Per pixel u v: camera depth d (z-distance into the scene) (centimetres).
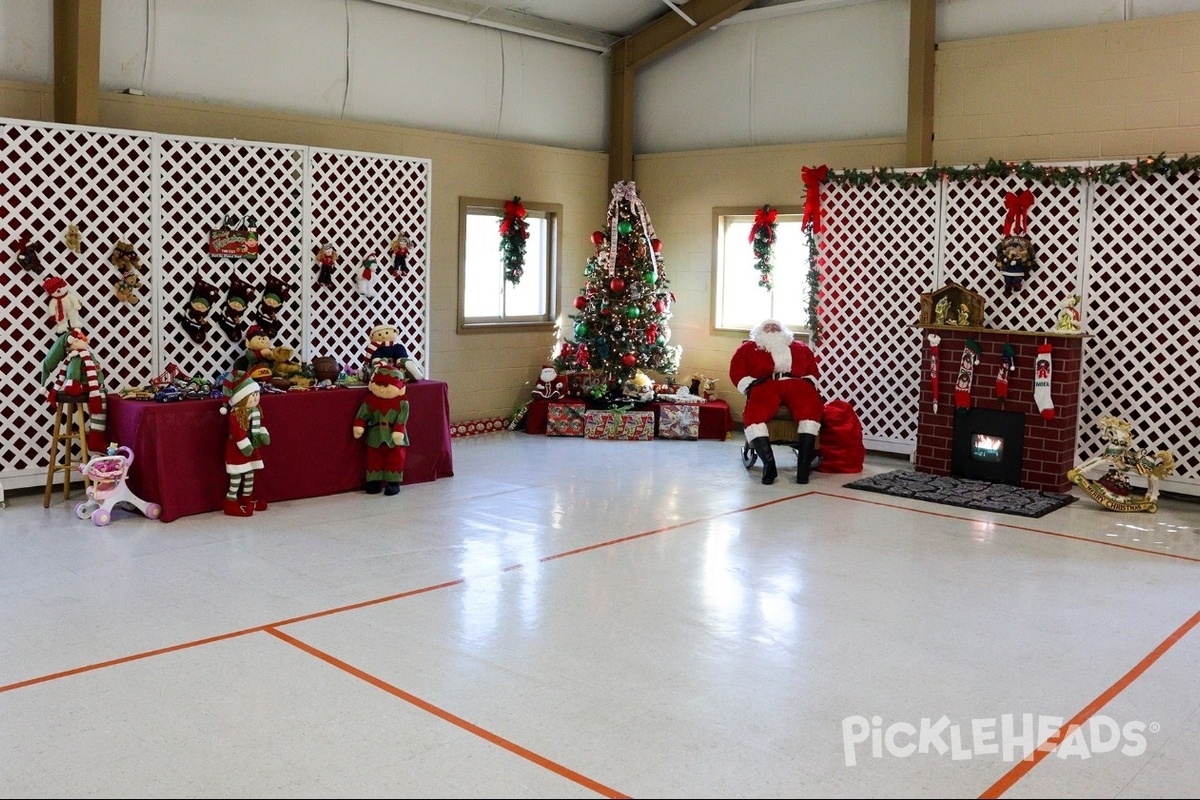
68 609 489
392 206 860
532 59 1040
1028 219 810
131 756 346
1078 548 627
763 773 340
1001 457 793
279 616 484
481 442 968
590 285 1007
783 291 1023
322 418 721
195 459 665
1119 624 493
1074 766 349
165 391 666
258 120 826
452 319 988
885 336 902
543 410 1016
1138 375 770
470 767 341
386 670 422
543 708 388
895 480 802
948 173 848
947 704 398
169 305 739
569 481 799
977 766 348
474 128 997
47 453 697
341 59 881
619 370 1007
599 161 1116
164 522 649
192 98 791
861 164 948
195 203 743
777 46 1009
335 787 327
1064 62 823
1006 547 626
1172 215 748
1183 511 728
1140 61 788
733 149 1037
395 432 732
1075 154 823
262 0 824
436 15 946
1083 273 788
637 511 705
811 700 400
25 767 337
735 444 976
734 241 1059
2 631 459
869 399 915
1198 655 454
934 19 888
